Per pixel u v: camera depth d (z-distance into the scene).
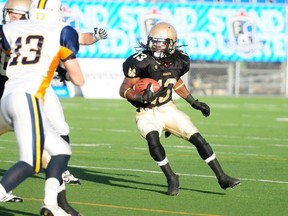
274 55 67.44
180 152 33.53
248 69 73.00
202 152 22.72
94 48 63.66
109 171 27.64
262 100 68.56
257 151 34.44
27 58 17.77
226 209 21.11
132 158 31.23
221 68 71.94
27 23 18.30
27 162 16.78
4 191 16.55
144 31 63.75
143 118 22.94
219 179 22.81
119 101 62.53
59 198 18.73
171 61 22.91
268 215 20.42
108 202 21.80
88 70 64.31
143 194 23.16
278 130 44.22
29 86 17.44
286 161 31.19
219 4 65.94
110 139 37.91
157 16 64.25
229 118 51.28
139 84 22.61
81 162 29.80
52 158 17.22
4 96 17.55
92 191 23.52
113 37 63.47
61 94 64.44
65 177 24.53
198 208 21.17
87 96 64.62
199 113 54.62
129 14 63.62
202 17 65.56
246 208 21.30
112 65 64.38
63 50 17.91
